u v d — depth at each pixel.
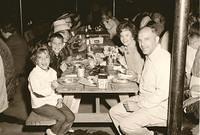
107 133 4.36
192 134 3.50
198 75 3.93
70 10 13.13
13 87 5.49
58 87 3.76
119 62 5.16
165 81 3.59
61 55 5.36
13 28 6.78
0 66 4.56
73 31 7.58
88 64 4.96
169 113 3.29
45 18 12.73
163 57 3.68
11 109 5.46
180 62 3.06
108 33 8.28
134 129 3.62
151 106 3.62
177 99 3.18
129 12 12.27
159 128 4.33
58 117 3.75
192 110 3.80
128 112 3.89
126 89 3.65
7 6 9.99
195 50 4.32
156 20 6.03
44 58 3.84
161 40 4.93
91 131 4.43
